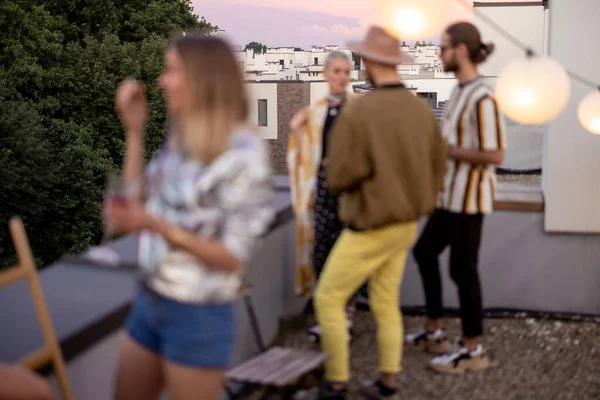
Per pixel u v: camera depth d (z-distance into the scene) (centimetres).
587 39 469
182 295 197
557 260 494
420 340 433
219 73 191
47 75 3372
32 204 2903
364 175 318
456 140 376
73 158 3222
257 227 194
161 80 200
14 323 240
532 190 534
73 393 237
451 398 373
